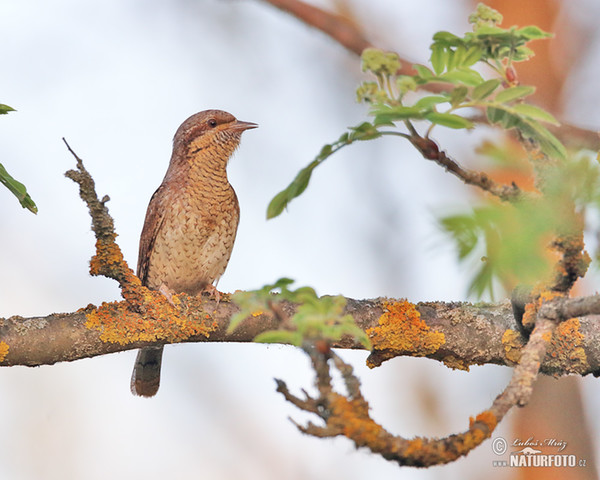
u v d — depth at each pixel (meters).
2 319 7.93
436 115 4.98
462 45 5.44
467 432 5.50
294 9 8.95
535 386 13.73
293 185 5.81
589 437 13.55
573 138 5.75
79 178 7.63
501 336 8.31
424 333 8.32
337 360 5.47
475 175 5.40
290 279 5.34
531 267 4.19
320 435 5.28
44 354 7.88
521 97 5.07
